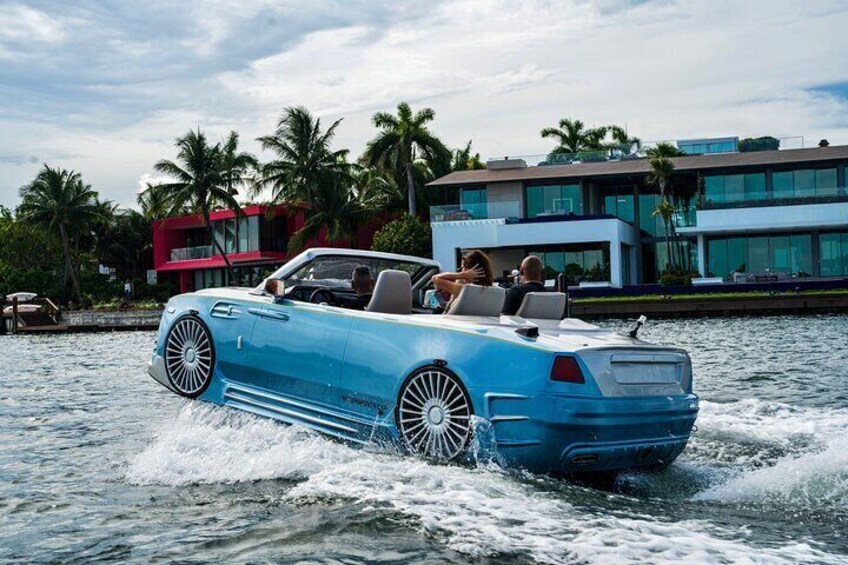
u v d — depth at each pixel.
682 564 3.38
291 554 3.65
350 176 53.31
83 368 15.17
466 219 42.75
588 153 48.94
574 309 36.22
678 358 5.65
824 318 29.38
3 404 9.32
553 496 4.56
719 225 41.56
